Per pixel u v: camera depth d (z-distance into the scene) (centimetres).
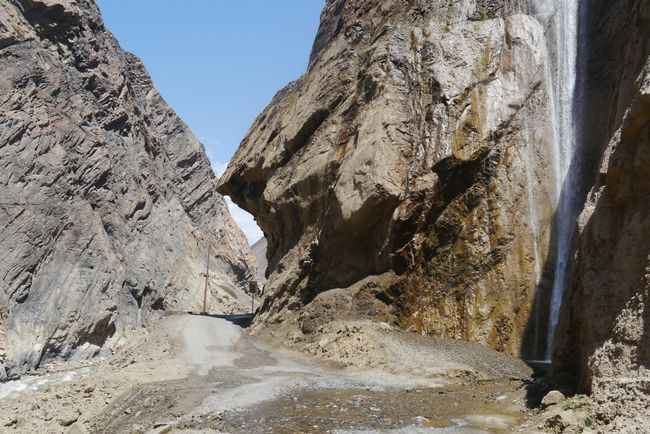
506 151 2969
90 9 7819
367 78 3588
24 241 5059
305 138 4097
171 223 7788
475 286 2767
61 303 5031
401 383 2058
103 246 5778
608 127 2416
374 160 3128
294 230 3981
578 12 3075
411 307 2906
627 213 1525
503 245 2789
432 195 2983
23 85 5866
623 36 2689
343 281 3284
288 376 2241
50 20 6694
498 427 1419
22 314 4731
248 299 8525
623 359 1330
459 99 3164
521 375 2181
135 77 9488
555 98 3064
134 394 2027
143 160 7750
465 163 2969
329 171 3591
